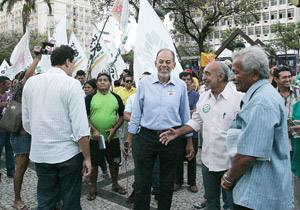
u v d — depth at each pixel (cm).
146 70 572
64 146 330
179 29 2159
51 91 327
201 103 367
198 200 511
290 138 381
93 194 515
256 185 241
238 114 250
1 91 593
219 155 349
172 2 1883
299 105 370
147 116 389
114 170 542
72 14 7906
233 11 1945
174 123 388
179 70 588
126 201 506
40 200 344
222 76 345
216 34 5103
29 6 3020
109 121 520
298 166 368
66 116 329
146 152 390
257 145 230
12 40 3922
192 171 545
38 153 332
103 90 524
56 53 336
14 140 459
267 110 231
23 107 349
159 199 400
